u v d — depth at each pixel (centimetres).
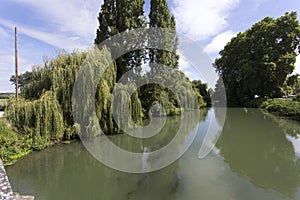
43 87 842
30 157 645
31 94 862
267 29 2197
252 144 757
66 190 434
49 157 651
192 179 465
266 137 862
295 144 738
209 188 418
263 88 2228
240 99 2486
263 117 1476
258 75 2186
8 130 650
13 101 750
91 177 502
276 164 548
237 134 941
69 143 780
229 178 466
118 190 429
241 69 2312
